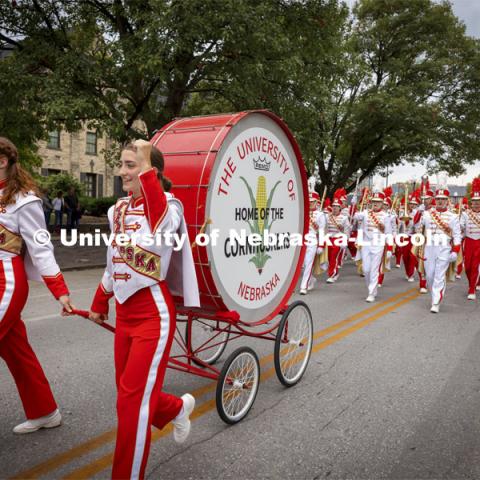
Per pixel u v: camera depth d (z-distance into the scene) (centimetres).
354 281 1181
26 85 1174
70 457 323
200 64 1391
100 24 1572
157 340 274
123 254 279
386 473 315
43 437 348
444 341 637
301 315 477
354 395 445
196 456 330
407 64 2653
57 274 316
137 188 277
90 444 340
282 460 328
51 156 3073
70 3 1427
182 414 308
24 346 346
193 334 594
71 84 1219
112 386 445
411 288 1102
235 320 377
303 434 366
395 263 1625
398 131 2539
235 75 1388
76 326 647
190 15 1138
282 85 1484
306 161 1570
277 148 425
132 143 278
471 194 987
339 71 1700
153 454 331
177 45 1138
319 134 1599
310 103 1530
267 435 363
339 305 865
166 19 1130
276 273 441
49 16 1380
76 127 1431
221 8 1155
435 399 438
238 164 377
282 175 436
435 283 848
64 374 473
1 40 1395
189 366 384
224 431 368
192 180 350
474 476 314
